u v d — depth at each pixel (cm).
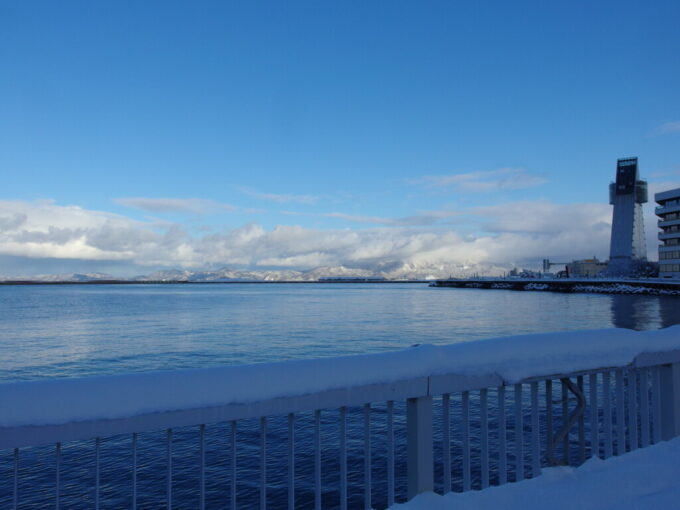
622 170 13688
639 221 13725
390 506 278
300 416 1591
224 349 3375
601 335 347
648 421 381
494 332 4503
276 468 1184
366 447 280
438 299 11906
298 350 3319
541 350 319
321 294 17088
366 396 267
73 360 2936
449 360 287
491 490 296
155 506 988
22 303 11131
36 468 1151
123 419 216
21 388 202
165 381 223
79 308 8869
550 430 347
